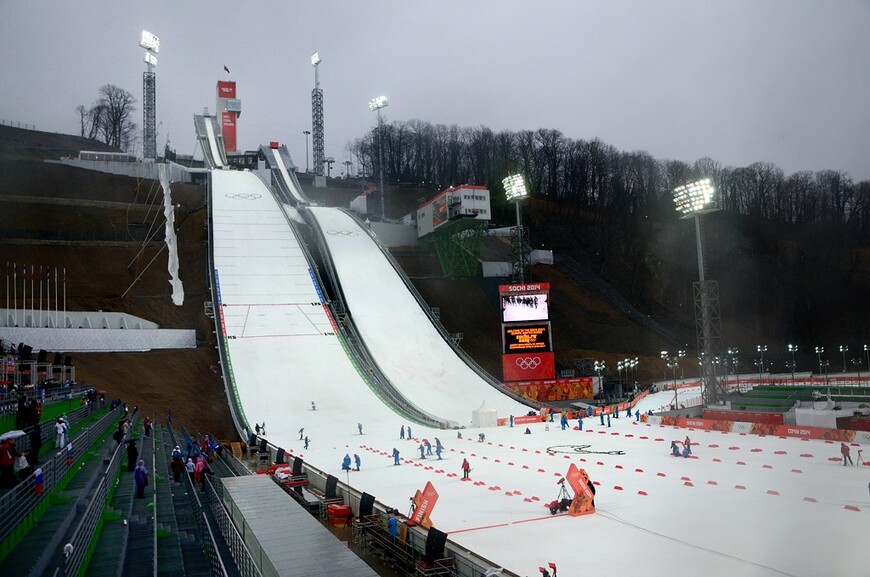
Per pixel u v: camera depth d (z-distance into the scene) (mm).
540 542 24812
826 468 39031
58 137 141500
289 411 64500
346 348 78312
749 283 129625
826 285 116312
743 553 22484
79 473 23641
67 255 89562
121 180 108812
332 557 14445
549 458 45750
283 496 20844
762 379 101875
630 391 94938
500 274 116562
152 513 19281
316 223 111750
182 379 67875
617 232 151125
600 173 167500
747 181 135250
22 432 18250
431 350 84688
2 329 62062
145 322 77875
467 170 186750
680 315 130375
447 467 42625
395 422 63531
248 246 96062
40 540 14539
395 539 24672
